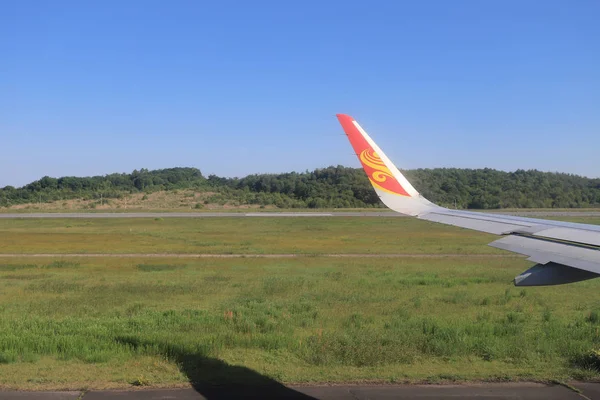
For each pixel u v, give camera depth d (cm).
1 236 4172
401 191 795
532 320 1297
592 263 506
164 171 13300
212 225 5356
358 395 750
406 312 1383
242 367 876
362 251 3170
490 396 747
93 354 925
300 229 4894
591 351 924
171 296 1686
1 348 973
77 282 1991
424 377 828
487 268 2409
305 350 958
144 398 730
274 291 1762
